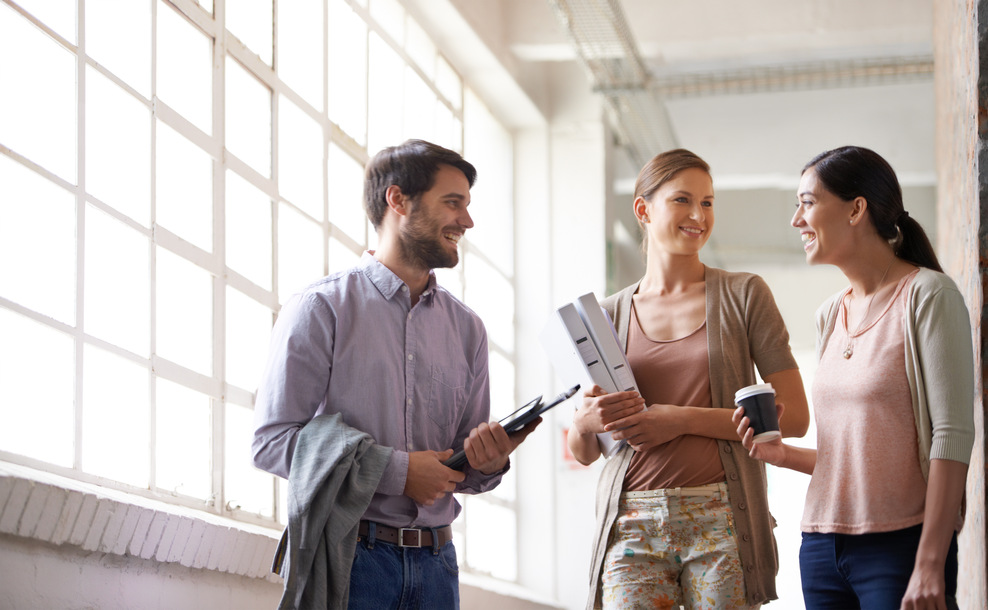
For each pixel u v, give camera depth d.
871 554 2.26
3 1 2.46
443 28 5.51
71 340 2.65
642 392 2.84
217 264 3.38
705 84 7.37
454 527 5.62
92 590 2.38
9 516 2.09
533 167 6.92
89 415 2.71
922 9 5.91
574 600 6.48
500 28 6.09
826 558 2.33
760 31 6.07
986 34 2.67
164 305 3.09
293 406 2.39
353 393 2.46
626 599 2.72
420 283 2.65
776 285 11.15
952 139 4.12
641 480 2.77
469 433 2.69
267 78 3.81
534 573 6.55
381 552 2.39
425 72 5.54
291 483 2.25
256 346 3.64
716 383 2.77
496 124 6.74
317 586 2.20
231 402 3.42
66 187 2.67
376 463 2.31
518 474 6.66
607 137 7.07
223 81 3.49
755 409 2.46
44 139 2.60
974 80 2.72
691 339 2.83
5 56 2.46
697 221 2.87
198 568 2.79
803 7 6.03
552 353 2.84
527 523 6.61
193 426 3.21
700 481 2.72
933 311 2.22
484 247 6.36
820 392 2.42
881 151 8.83
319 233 4.21
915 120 8.78
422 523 2.46
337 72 4.48
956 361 2.19
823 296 10.98
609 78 6.57
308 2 4.22
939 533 2.12
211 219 3.38
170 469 3.08
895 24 5.93
